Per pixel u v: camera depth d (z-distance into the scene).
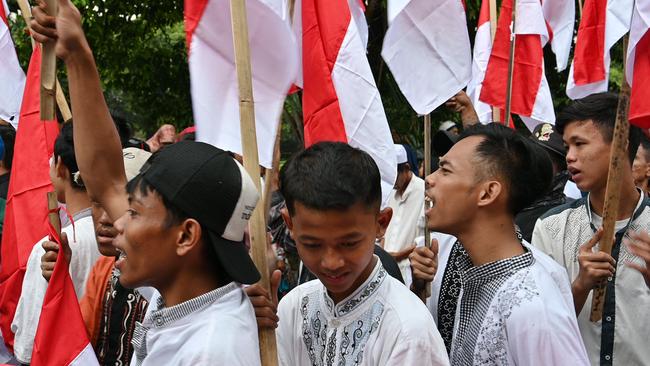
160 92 12.80
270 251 2.50
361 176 1.73
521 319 1.94
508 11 4.36
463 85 2.86
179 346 1.64
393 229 5.28
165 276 1.69
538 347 1.91
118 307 2.51
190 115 12.81
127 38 11.71
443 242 2.64
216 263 1.71
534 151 2.14
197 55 2.15
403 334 1.78
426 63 2.84
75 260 2.69
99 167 1.90
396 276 2.54
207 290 1.71
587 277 2.42
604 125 2.67
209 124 2.15
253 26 2.18
